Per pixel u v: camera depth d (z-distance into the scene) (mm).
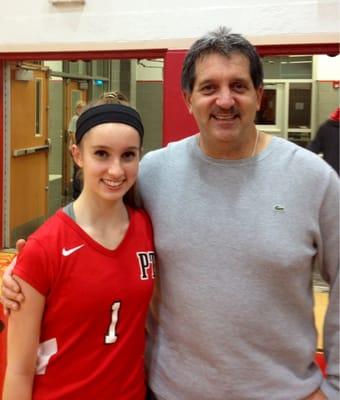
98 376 1367
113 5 4691
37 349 1370
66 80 8211
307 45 4293
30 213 6125
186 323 1423
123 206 1468
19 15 4926
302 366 1437
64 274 1327
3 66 5270
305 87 7117
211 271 1386
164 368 1489
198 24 4516
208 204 1409
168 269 1449
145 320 1471
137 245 1434
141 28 4656
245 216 1372
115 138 1342
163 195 1475
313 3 4234
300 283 1381
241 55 1344
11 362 1360
